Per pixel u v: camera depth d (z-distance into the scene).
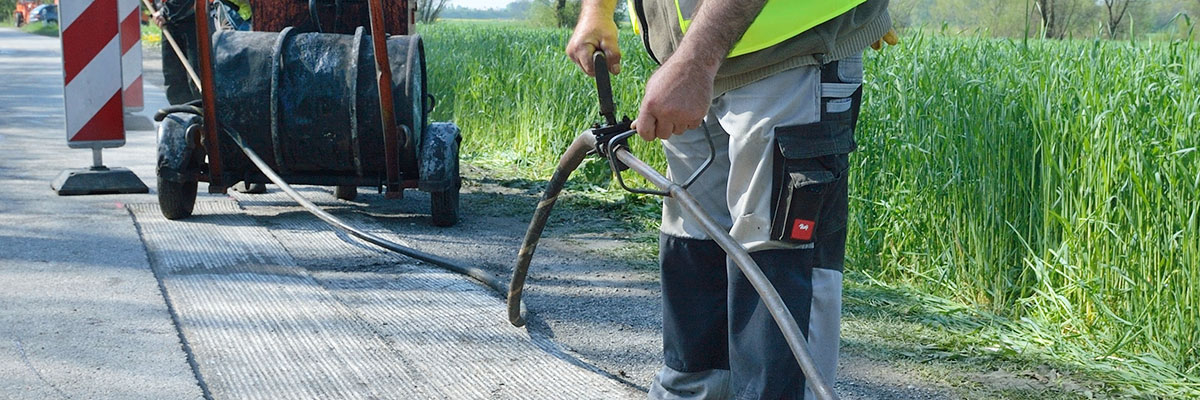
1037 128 4.14
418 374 3.13
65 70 6.16
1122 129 3.71
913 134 4.56
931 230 4.44
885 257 4.63
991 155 4.17
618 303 4.07
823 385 1.51
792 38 2.02
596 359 3.36
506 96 8.96
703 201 2.28
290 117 5.25
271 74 5.27
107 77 6.25
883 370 3.32
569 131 7.88
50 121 10.02
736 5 1.81
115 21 6.25
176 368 3.12
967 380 3.23
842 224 2.15
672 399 2.43
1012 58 5.07
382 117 5.23
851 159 4.85
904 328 3.79
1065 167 4.05
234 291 4.01
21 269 4.26
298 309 3.79
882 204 4.55
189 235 5.04
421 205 6.28
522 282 2.62
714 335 2.35
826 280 2.16
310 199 6.31
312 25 6.00
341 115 5.27
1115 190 3.70
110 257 4.52
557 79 8.27
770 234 2.06
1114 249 3.64
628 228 5.64
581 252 5.00
